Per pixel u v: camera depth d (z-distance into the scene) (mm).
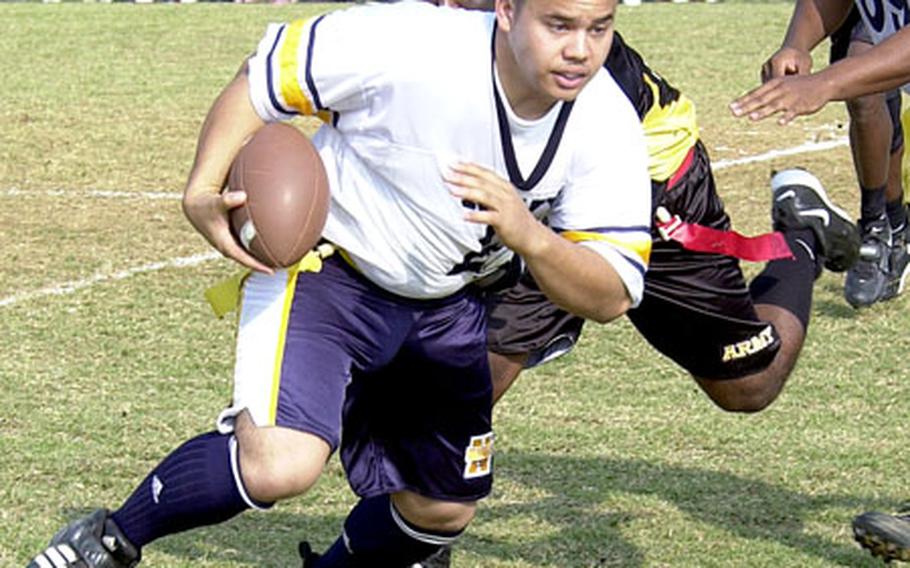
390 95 7480
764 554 10258
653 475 11641
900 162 15055
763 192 21234
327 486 11422
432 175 7609
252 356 7941
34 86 28875
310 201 7562
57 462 11734
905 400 13461
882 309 16281
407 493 8633
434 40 7441
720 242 9883
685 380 13914
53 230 19031
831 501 11164
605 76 7848
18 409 12922
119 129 25203
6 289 16547
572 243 7562
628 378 13961
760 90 8984
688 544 10398
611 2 7074
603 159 7691
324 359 7965
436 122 7480
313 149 7746
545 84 7191
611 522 10758
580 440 12359
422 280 7996
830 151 23828
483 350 8445
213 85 29203
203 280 17031
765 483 11500
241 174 7570
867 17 10234
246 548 10281
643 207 7848
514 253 8156
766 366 10508
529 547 10336
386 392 8430
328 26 7586
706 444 12297
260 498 7789
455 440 8492
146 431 12453
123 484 11367
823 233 10992
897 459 12000
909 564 10031
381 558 8992
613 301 7734
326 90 7582
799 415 13008
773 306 10703
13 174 22141
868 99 14359
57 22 36875
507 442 12289
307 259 8039
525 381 13844
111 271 17328
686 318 10281
